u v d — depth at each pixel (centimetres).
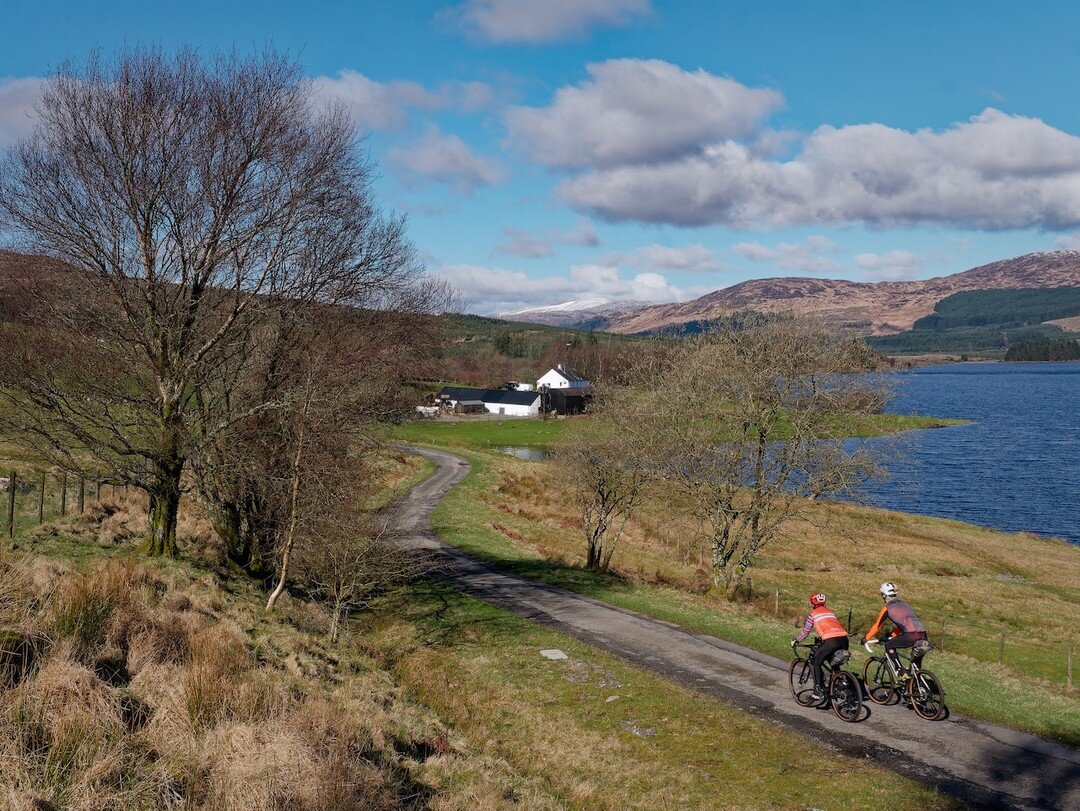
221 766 800
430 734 1284
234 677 1080
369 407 2231
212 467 2027
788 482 3161
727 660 1922
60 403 1923
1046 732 1445
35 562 1276
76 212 1802
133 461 2036
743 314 3244
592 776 1295
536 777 1270
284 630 1661
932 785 1220
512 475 6588
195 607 1493
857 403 2945
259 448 2103
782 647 2050
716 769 1301
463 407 13900
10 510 2123
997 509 6869
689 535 4409
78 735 770
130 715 876
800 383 2973
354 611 2328
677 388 3212
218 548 2486
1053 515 6631
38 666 874
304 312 2083
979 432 12419
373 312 2348
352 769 900
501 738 1463
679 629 2227
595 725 1517
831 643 1515
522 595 2614
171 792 742
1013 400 19150
